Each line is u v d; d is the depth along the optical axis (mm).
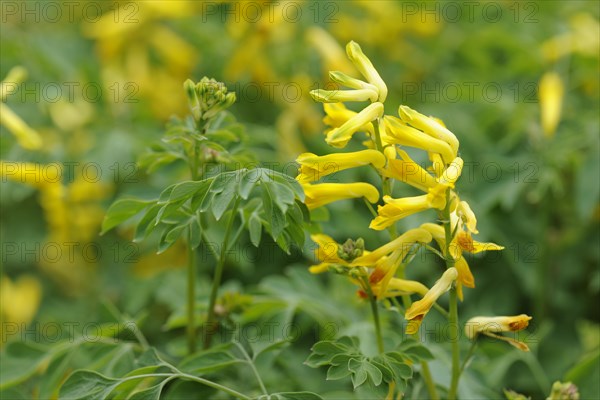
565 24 616
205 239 427
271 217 396
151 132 535
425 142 392
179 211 417
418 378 450
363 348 449
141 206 420
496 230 524
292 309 466
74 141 550
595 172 516
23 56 561
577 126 544
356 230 501
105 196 538
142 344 439
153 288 526
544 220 526
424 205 390
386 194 401
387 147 405
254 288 482
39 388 434
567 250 537
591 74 577
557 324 532
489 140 560
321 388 470
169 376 411
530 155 528
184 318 456
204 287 486
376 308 409
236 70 534
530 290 521
